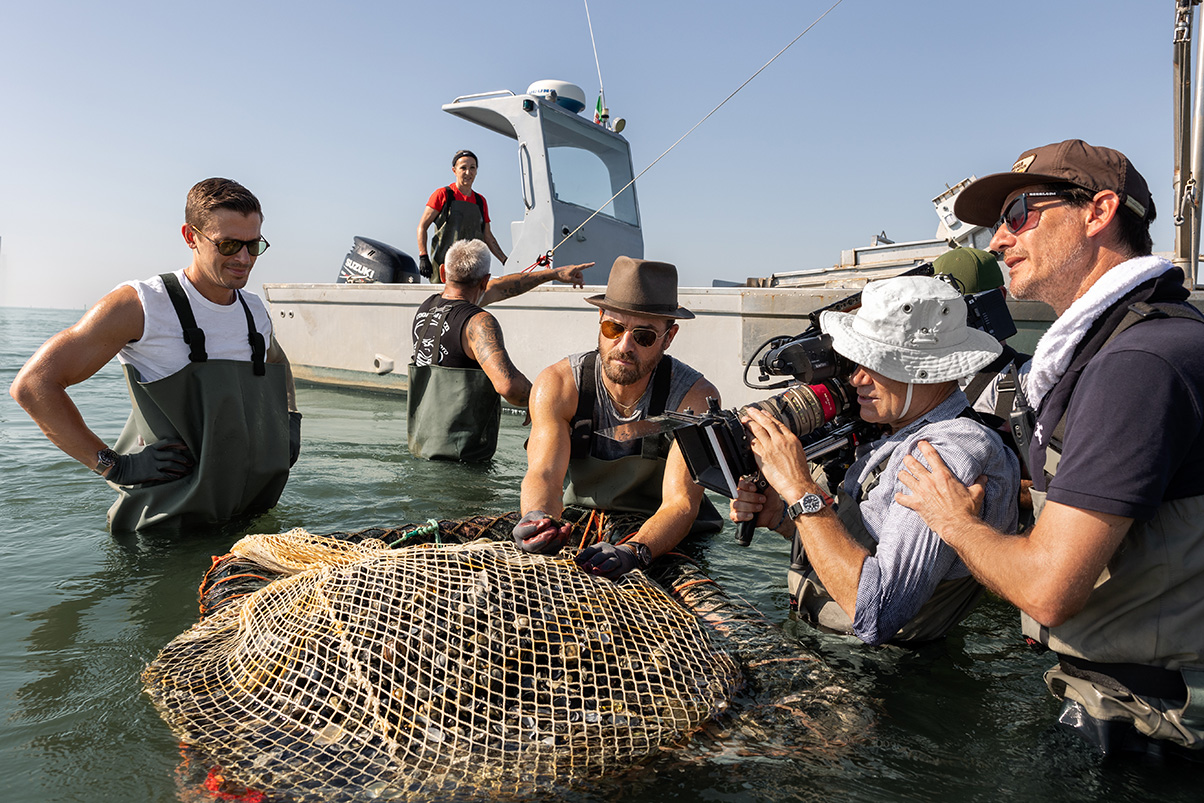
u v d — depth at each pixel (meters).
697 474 2.46
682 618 2.14
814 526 2.11
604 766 1.63
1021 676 2.21
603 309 3.05
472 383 4.90
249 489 3.46
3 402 7.15
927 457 1.97
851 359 2.15
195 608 2.51
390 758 1.61
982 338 2.15
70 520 3.45
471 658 1.80
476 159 7.77
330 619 1.88
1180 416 1.60
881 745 1.81
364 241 9.38
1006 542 1.75
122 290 3.13
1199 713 1.68
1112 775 1.71
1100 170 1.87
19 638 2.26
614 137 8.90
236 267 3.23
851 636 2.46
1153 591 1.71
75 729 1.75
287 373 3.80
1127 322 1.74
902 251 6.79
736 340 6.06
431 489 4.11
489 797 1.53
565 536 2.38
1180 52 4.62
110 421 6.43
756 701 1.95
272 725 1.72
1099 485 1.61
